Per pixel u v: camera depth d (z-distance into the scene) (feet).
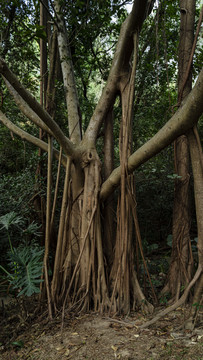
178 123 9.79
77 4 15.88
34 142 14.30
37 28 12.03
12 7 18.81
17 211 16.74
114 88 14.23
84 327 10.65
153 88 22.65
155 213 23.48
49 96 18.28
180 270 12.98
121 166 11.92
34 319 11.58
